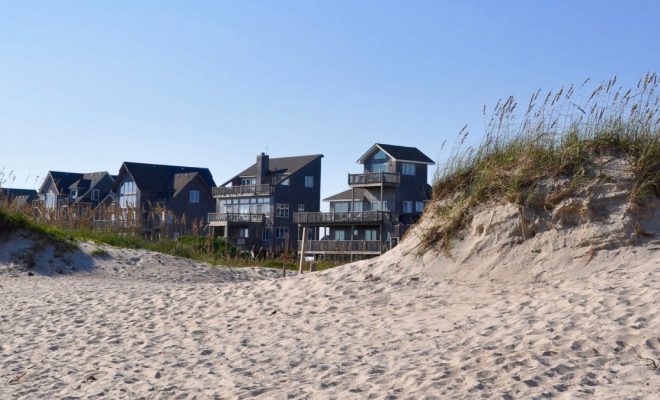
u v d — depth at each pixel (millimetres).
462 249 11922
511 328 8469
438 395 6602
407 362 7820
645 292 8727
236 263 25125
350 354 8523
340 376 7641
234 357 9070
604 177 11375
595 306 8570
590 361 7000
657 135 11516
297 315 10914
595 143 11867
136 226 26078
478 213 12094
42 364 9570
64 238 21516
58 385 8531
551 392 6324
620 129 11812
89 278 19188
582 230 11039
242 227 65312
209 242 26797
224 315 11539
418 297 10852
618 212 10977
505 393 6445
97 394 8047
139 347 10125
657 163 11266
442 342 8422
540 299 9555
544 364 7082
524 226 11484
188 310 12164
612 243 10719
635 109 11773
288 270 23297
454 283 11273
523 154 12273
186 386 8031
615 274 10047
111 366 9211
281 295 12188
